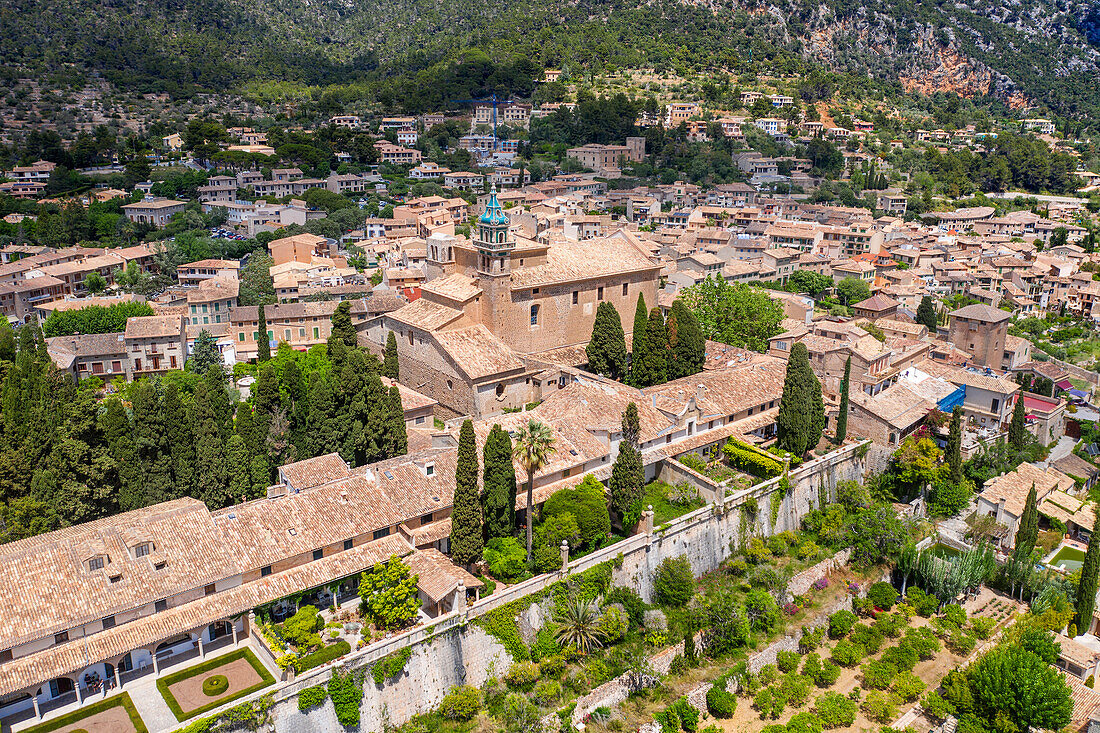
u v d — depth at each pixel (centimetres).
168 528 8056
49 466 9319
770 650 9388
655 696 8656
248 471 9938
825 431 12781
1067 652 9575
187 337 16338
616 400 11162
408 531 8844
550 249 13700
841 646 9638
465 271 13162
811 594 10325
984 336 17050
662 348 12900
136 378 15200
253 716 6888
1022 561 10850
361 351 13262
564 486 9900
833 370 13700
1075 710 8856
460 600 8050
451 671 7994
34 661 6869
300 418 11050
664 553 9719
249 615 7900
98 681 7325
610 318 12862
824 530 11075
